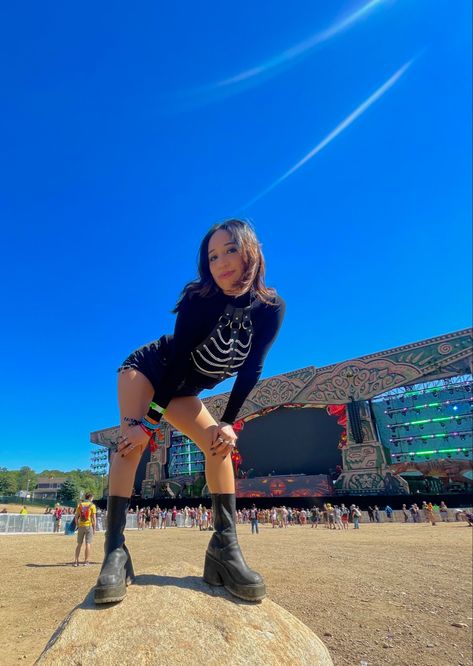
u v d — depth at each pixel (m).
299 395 43.75
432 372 36.62
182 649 1.41
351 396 40.34
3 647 3.92
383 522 30.91
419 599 6.15
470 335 35.41
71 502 58.47
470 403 34.78
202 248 1.80
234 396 1.89
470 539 15.45
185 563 2.16
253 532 22.23
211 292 1.74
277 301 1.95
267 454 45.34
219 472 1.95
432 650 4.07
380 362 39.59
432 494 32.91
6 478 109.00
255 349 1.98
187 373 1.84
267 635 1.59
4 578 7.60
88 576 7.76
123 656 1.36
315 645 1.71
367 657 3.90
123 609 1.58
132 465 1.82
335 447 41.38
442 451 35.00
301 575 8.08
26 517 22.55
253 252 1.74
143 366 1.98
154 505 48.38
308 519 34.00
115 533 1.77
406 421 37.47
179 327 1.78
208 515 28.55
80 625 1.48
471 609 5.61
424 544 13.97
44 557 10.88
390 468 36.16
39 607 5.43
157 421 1.75
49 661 1.34
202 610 1.63
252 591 1.74
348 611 5.47
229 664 1.41
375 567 9.14
